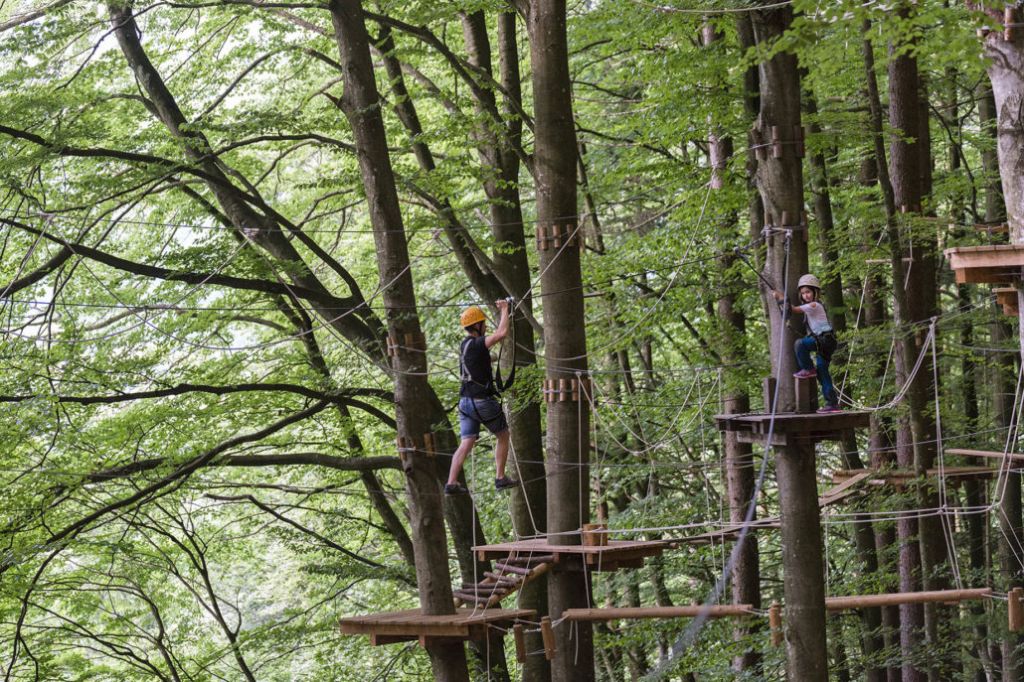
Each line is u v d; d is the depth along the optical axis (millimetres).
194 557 16375
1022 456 12930
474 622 9797
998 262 8461
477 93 14922
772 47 9297
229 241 14727
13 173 13266
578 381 12711
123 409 16656
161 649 15469
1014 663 15867
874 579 15305
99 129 13367
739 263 15867
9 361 13797
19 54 13875
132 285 15984
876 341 14562
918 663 13984
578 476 12617
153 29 15805
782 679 15117
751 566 16219
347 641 15703
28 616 17219
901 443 14578
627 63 18531
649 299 17047
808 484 9742
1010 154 8711
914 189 13695
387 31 15195
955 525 17203
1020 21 8641
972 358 16422
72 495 15297
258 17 15477
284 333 16859
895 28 9070
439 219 14852
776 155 9883
